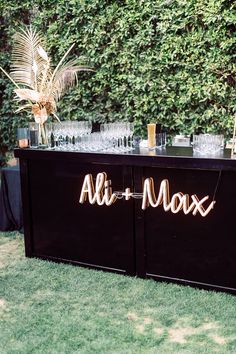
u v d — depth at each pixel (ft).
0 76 18.63
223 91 14.01
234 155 10.52
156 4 14.57
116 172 11.51
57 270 12.22
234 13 13.43
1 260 13.08
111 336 8.77
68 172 12.27
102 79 16.19
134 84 15.49
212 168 10.16
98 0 15.64
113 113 16.33
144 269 11.53
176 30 14.35
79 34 16.33
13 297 10.57
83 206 12.20
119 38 15.53
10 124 18.95
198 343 8.45
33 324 9.29
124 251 11.75
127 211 11.50
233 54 13.71
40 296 10.63
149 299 10.30
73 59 16.70
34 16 17.52
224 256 10.45
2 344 8.58
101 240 12.06
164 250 11.20
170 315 9.53
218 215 10.39
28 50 16.84
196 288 10.87
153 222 11.23
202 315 9.50
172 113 15.05
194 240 10.77
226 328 8.97
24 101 18.28
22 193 13.08
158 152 11.49
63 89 16.60
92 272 12.05
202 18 13.93
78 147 12.60
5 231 15.75
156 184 11.05
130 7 15.07
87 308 9.96
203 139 11.20
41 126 13.47
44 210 12.85
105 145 12.48
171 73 14.83
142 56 15.14
